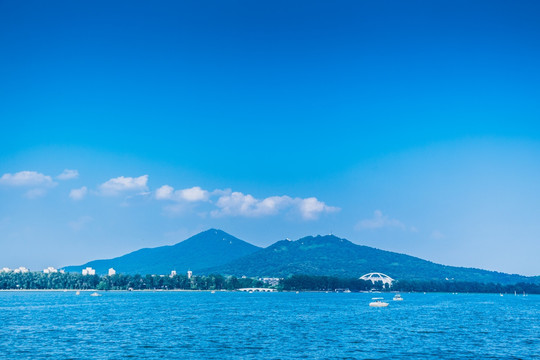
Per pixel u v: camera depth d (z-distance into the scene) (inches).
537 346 5265.8
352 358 4527.6
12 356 4498.0
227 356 4566.9
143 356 4542.3
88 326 6884.8
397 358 4547.2
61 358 4411.9
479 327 7165.4
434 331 6604.3
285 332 6318.9
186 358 4461.1
